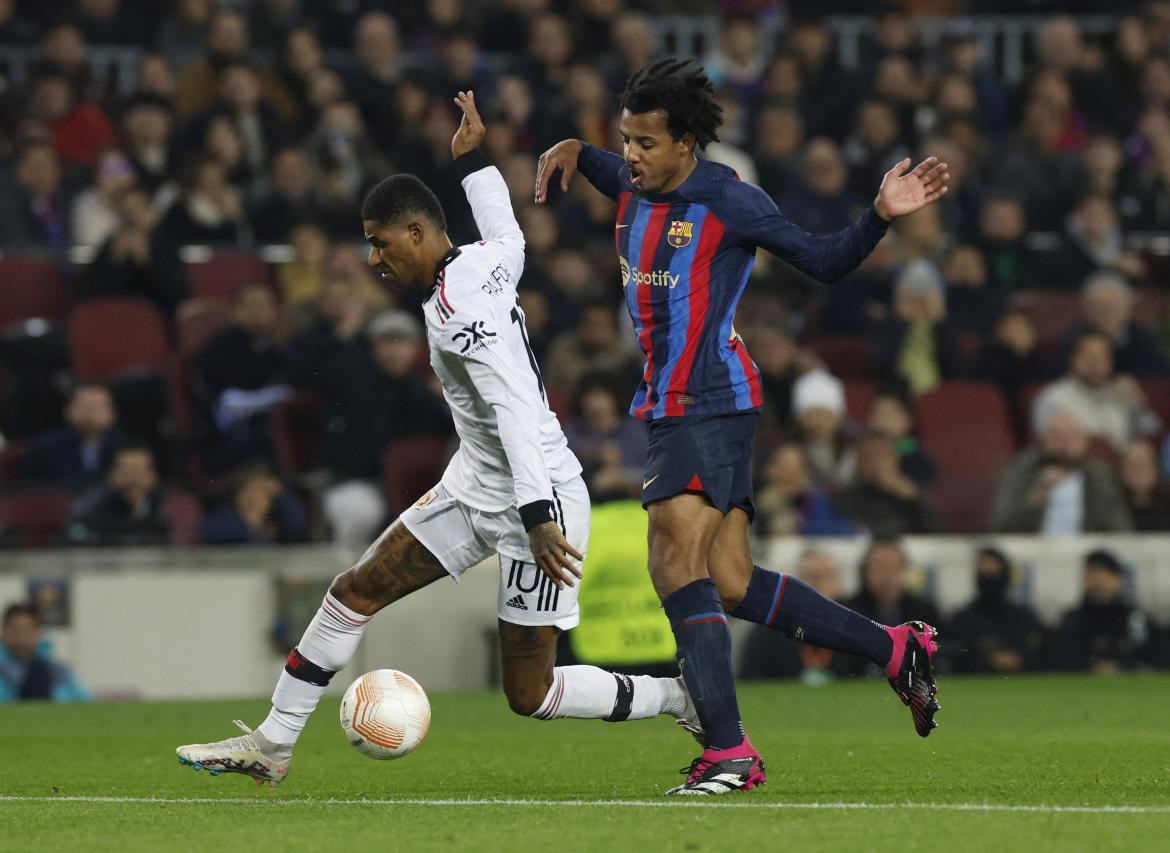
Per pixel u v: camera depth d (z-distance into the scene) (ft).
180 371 149.18
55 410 152.87
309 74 177.99
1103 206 182.70
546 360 151.23
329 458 142.10
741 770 64.90
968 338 168.14
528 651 68.08
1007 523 140.56
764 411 149.79
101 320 153.79
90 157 173.27
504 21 195.93
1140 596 140.26
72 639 125.49
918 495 139.03
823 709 111.86
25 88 177.17
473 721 106.73
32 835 55.72
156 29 192.13
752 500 69.10
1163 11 209.56
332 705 120.16
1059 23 203.31
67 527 129.08
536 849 50.85
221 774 76.59
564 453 67.46
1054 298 174.91
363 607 67.62
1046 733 95.96
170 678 126.82
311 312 151.84
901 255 170.09
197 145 170.40
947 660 136.15
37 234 164.35
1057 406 155.63
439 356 65.05
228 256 162.40
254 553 128.88
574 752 87.30
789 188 172.14
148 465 129.39
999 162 189.88
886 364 162.09
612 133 176.35
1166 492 142.92
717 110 66.59
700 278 66.54
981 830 53.98
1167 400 165.68
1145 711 109.60
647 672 125.39
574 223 171.22
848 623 70.18
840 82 189.88
